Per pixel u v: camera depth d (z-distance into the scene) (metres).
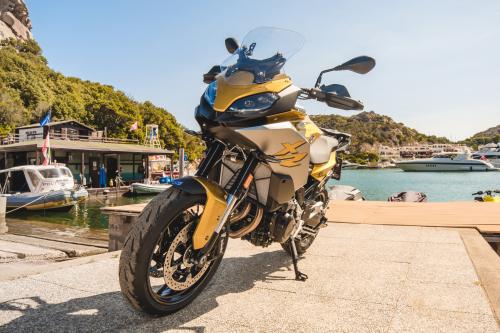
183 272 2.27
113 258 3.63
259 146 2.22
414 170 80.56
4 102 49.97
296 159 2.44
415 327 2.02
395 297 2.46
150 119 67.00
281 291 2.62
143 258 1.91
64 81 67.62
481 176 64.56
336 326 2.05
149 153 35.12
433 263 3.22
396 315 2.17
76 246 7.98
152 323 2.10
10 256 6.20
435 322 2.07
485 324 2.03
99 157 34.88
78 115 58.44
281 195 2.45
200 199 2.12
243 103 2.13
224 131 2.16
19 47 81.31
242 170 2.29
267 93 2.20
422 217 5.45
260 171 2.42
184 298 2.25
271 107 2.20
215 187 2.18
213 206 2.09
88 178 33.94
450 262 3.23
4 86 52.75
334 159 3.62
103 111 59.22
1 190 21.78
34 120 53.84
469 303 2.32
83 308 2.32
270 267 3.23
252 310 2.28
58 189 20.55
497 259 3.30
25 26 101.81
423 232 4.53
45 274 3.08
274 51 2.34
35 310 2.29
